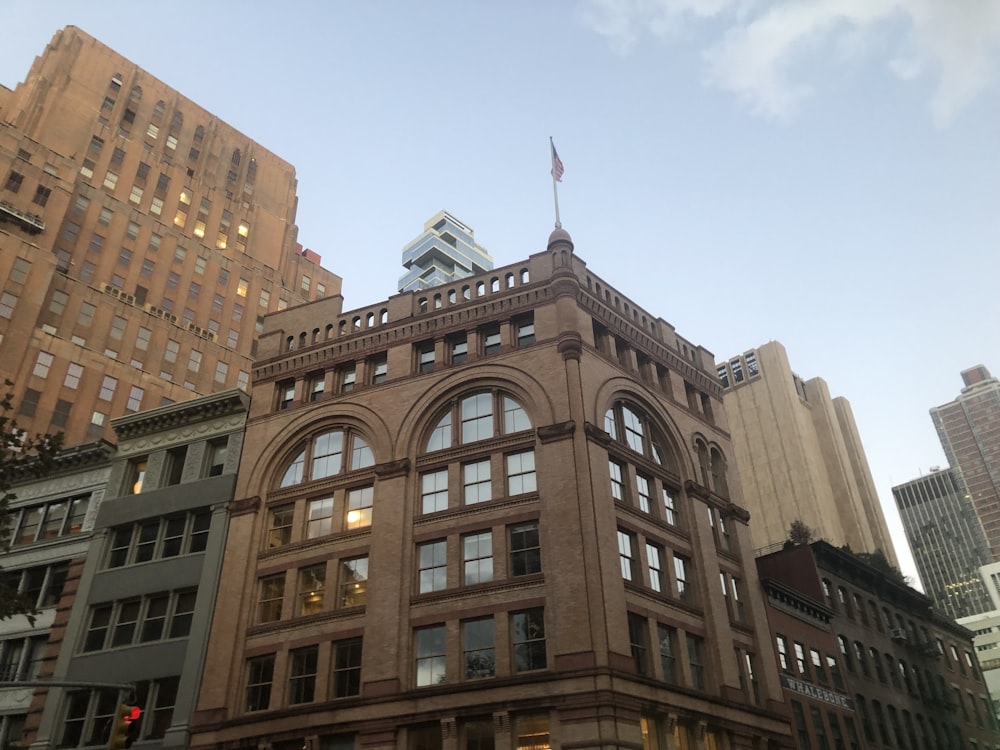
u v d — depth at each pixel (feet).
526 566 113.39
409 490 126.72
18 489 160.66
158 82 374.84
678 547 131.13
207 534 138.51
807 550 174.50
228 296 343.26
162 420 155.84
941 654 209.56
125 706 76.28
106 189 325.01
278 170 416.87
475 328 139.44
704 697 116.47
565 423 120.88
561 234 143.33
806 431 476.95
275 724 113.80
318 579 126.62
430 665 111.45
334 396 143.74
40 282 268.21
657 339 155.63
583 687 99.96
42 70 340.80
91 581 141.18
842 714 154.40
